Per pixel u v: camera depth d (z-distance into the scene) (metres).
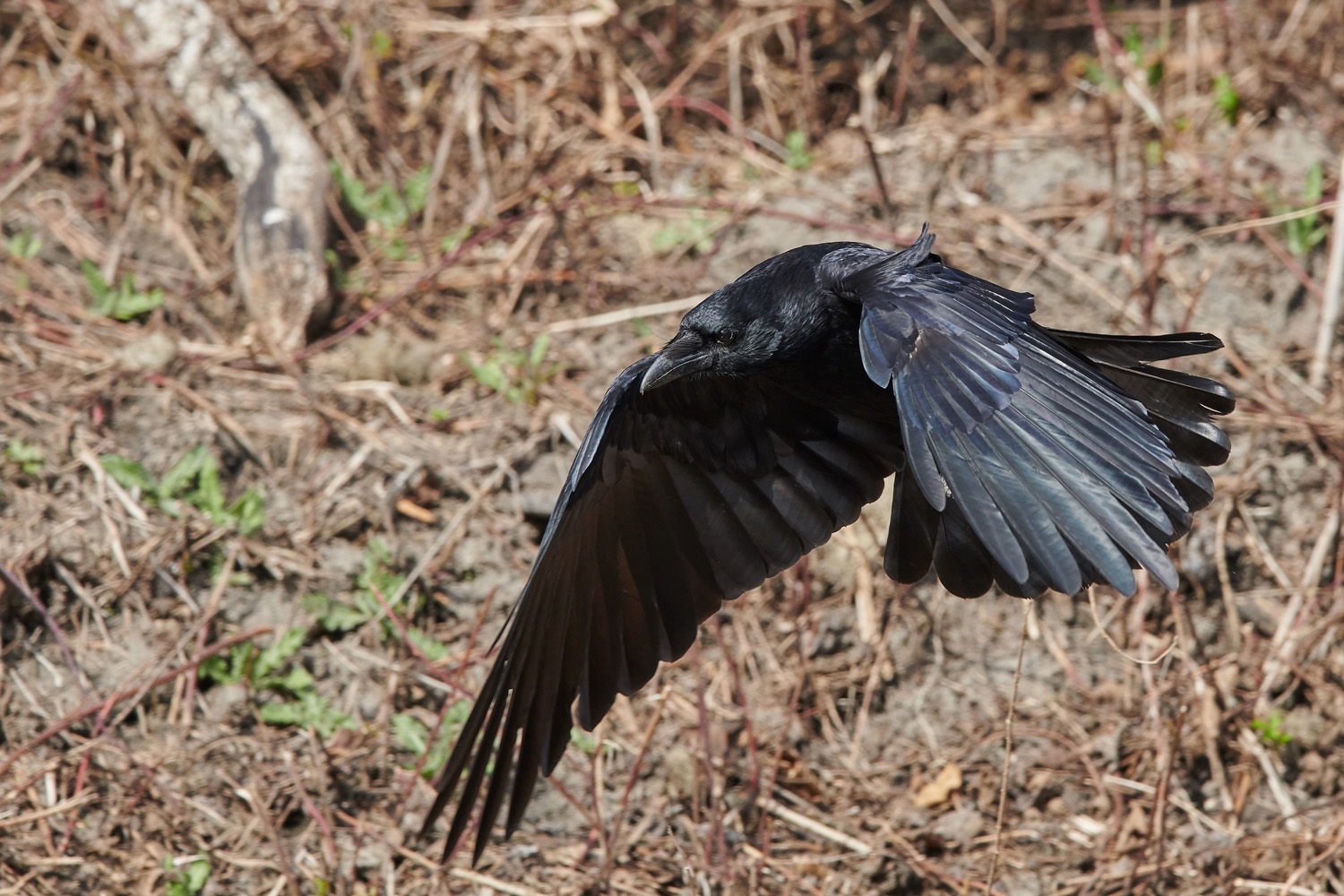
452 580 10.48
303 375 11.74
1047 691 10.11
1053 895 9.02
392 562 10.45
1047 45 15.18
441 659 9.89
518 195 13.43
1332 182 12.95
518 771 6.96
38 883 8.60
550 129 13.96
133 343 11.77
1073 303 12.24
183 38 13.14
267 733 9.48
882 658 10.16
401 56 14.20
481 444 11.25
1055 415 5.57
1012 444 5.48
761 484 7.60
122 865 8.77
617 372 11.98
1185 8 15.33
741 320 7.14
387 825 9.11
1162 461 5.48
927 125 13.99
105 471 10.48
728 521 7.56
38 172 13.18
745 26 14.54
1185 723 9.73
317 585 10.28
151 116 13.19
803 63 14.35
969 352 5.73
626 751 9.59
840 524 7.61
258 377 11.66
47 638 9.77
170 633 9.88
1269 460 11.20
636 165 13.95
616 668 7.29
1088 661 10.23
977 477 5.42
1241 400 11.53
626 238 13.09
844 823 9.42
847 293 6.82
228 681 9.69
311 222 12.46
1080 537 5.26
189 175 13.16
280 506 10.69
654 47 14.71
